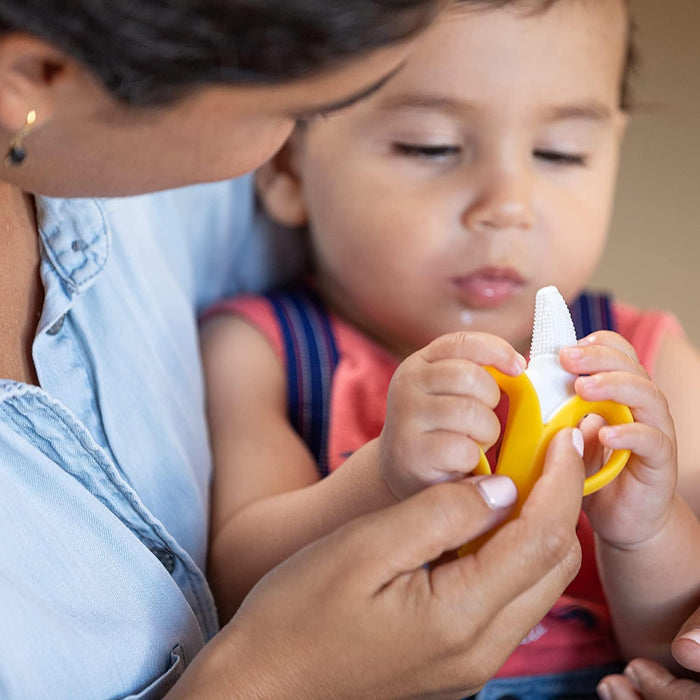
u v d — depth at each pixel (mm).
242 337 1068
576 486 594
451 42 907
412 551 580
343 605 579
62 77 440
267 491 941
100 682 608
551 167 982
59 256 699
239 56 420
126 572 658
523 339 1027
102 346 753
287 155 1077
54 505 627
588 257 1024
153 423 777
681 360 1080
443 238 964
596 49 949
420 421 636
